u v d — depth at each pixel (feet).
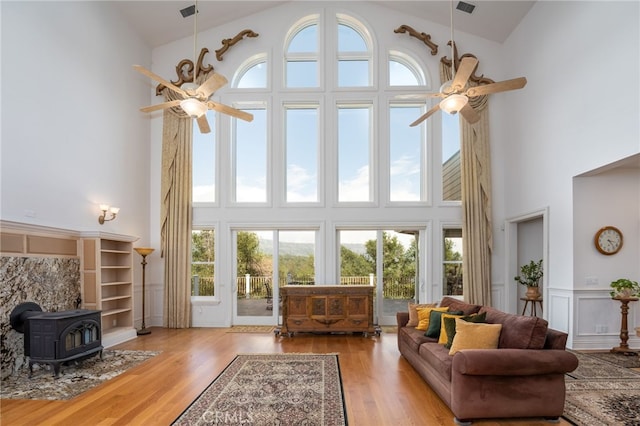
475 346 10.90
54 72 16.21
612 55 15.16
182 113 23.94
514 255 23.20
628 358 15.84
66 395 11.94
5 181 13.71
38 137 15.26
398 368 14.66
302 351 17.33
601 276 17.42
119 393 12.09
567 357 9.77
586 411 10.63
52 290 15.83
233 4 22.91
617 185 17.58
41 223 15.37
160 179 24.26
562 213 18.24
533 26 20.77
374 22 24.32
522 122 21.84
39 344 13.61
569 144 17.75
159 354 16.78
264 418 10.22
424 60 24.12
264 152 24.59
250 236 24.27
